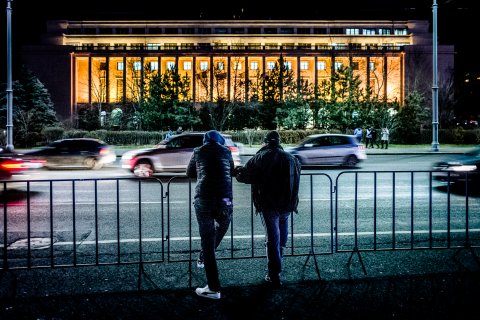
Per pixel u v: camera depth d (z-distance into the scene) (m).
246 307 4.36
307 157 20.48
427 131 44.31
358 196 11.84
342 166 21.52
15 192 13.09
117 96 80.75
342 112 45.69
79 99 83.56
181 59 82.31
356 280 5.11
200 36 82.31
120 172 19.25
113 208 10.17
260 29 84.31
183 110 48.09
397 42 82.56
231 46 80.62
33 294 4.72
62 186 14.66
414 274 5.32
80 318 4.13
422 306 4.38
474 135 43.47
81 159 20.25
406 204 10.50
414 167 20.50
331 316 4.16
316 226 8.14
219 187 4.82
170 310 4.30
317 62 81.62
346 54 77.44
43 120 56.25
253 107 52.38
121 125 58.06
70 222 8.62
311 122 51.47
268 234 5.01
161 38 82.25
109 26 83.75
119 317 4.15
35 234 7.63
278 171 5.07
